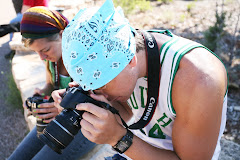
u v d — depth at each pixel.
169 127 1.32
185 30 6.03
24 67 4.08
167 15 6.73
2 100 4.48
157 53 1.13
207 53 1.13
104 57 1.03
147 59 1.13
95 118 1.18
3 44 6.00
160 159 1.27
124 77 1.08
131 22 6.61
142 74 1.18
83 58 1.02
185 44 1.14
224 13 4.92
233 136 3.32
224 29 5.44
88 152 2.18
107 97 1.23
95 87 1.06
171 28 6.22
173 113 1.20
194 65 1.07
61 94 1.70
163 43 1.16
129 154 1.29
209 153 1.16
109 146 2.22
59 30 1.92
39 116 1.89
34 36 1.83
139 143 1.28
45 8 1.92
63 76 2.12
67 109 1.31
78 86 1.43
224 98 1.21
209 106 1.05
